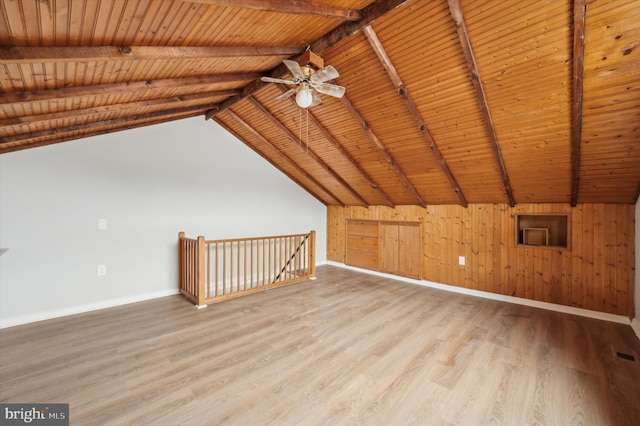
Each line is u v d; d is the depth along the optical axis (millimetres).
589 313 3764
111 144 4012
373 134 4059
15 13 1487
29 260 3414
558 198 3949
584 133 2871
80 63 2100
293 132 4730
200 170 4969
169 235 4598
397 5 2207
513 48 2414
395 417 1900
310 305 4109
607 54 2205
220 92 3885
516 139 3262
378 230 6234
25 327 3268
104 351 2732
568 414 1938
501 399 2092
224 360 2592
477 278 4738
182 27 2104
